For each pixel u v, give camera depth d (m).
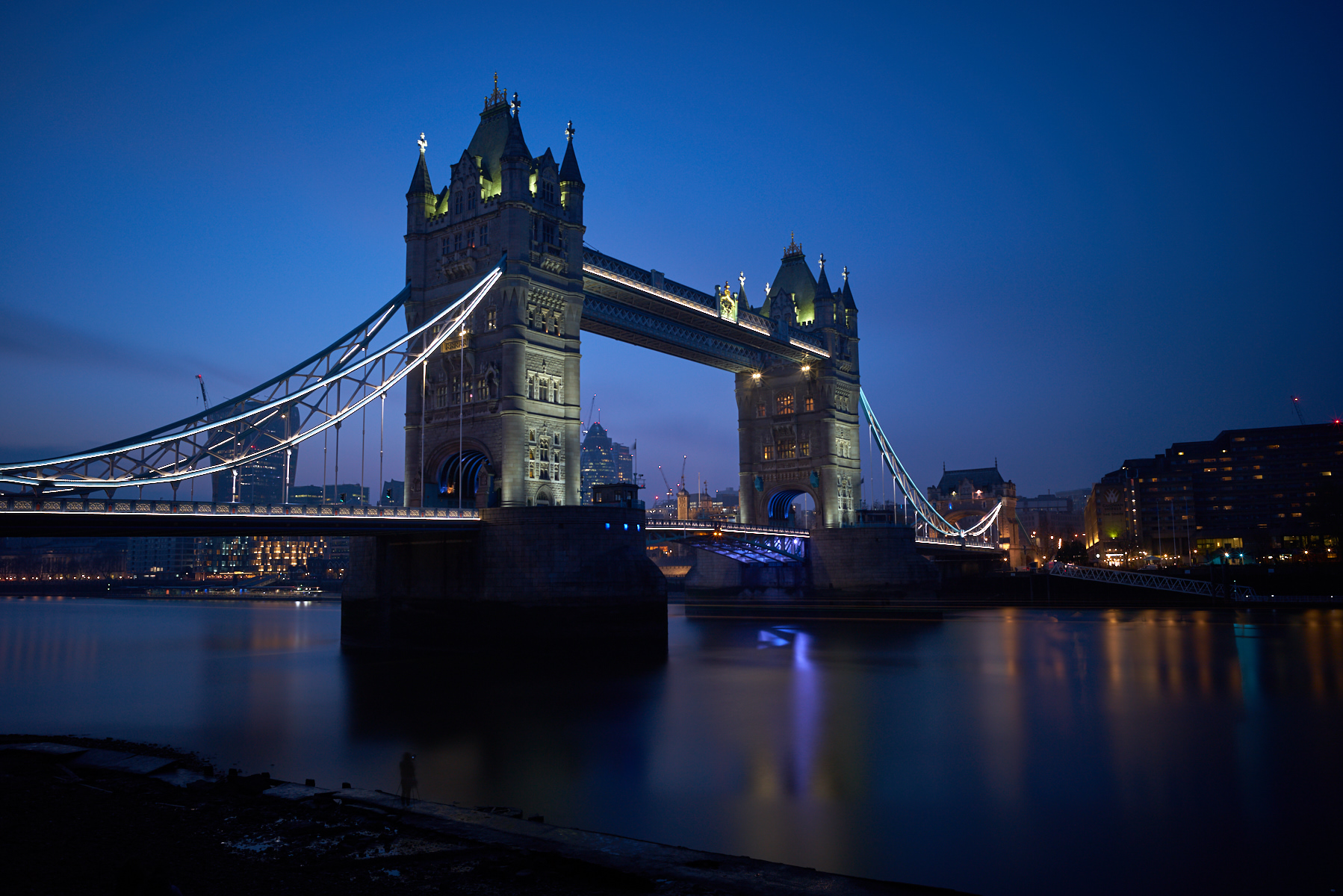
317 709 47.78
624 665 65.62
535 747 39.00
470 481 83.38
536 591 68.31
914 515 140.00
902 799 31.27
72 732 41.97
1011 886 23.55
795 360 123.19
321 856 20.08
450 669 62.56
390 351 72.75
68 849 19.98
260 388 69.69
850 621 107.44
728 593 131.38
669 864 20.16
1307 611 109.75
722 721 44.53
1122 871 24.55
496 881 18.69
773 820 29.03
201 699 51.09
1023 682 57.09
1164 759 36.34
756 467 130.00
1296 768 34.91
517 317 75.81
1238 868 24.73
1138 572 131.25
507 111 82.56
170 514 52.91
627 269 91.88
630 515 73.00
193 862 19.27
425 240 83.75
